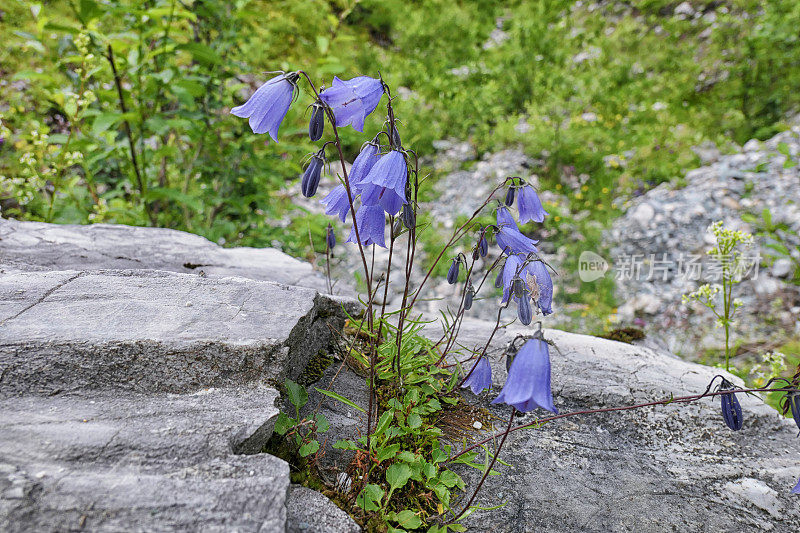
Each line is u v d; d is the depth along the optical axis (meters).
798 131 8.13
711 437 2.74
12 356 1.91
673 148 8.40
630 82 10.46
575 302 6.37
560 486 2.34
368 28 12.11
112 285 2.54
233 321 2.29
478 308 6.15
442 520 2.11
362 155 2.03
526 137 8.88
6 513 1.36
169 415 1.84
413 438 2.37
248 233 5.88
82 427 1.72
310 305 2.54
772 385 3.78
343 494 2.01
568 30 12.30
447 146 9.15
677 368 3.30
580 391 2.95
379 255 6.90
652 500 2.31
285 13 9.50
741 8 11.20
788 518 2.28
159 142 5.38
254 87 6.95
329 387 2.59
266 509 1.52
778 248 5.71
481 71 10.80
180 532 1.42
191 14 4.25
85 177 5.17
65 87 4.84
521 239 2.36
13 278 2.52
